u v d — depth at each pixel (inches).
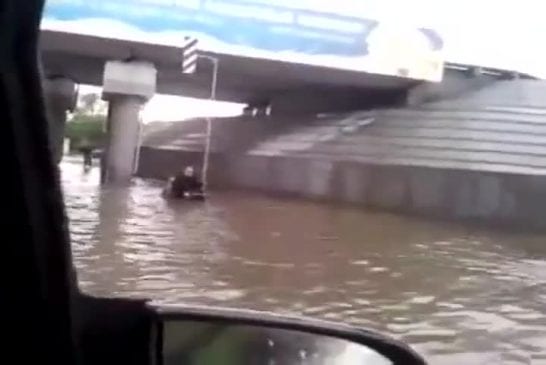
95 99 2379.4
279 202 1473.9
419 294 617.0
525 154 1343.5
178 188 1427.2
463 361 422.0
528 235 1096.2
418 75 1621.6
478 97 1616.6
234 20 1510.8
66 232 65.0
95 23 1448.1
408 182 1416.1
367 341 99.3
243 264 703.7
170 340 87.6
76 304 71.3
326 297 580.1
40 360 66.9
